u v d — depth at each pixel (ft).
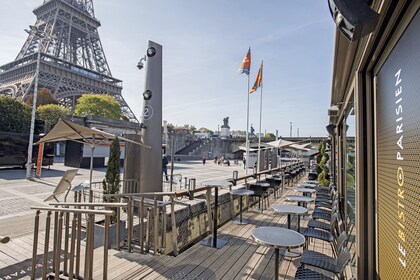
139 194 12.64
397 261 5.03
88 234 8.30
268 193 27.35
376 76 7.17
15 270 12.05
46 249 8.77
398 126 5.13
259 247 13.38
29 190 34.09
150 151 21.31
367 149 7.77
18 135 56.29
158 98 22.18
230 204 20.40
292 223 18.37
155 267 10.71
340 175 20.43
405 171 4.67
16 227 18.53
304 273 7.87
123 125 122.01
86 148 66.28
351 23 4.62
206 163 111.24
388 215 5.80
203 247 13.29
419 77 4.11
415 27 4.29
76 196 19.11
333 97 15.80
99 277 9.43
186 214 16.03
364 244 7.69
